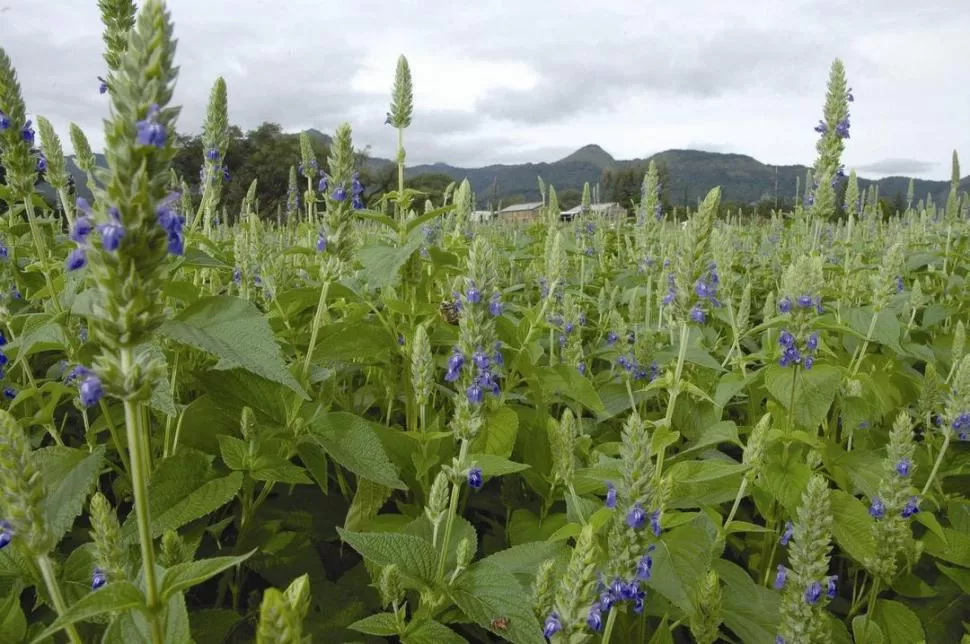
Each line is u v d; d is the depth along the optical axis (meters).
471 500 5.88
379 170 33.19
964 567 5.30
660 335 9.02
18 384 5.62
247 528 4.80
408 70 7.25
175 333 2.83
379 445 4.50
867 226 17.30
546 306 6.42
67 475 3.49
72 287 5.23
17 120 4.80
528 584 4.12
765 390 6.93
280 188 53.78
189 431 4.77
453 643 3.57
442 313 6.69
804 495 3.62
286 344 6.41
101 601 2.24
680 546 3.94
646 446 3.23
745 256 14.84
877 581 4.63
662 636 4.02
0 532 2.58
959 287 10.94
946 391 7.08
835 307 8.55
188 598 4.85
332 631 4.33
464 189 9.72
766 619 4.12
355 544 3.68
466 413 4.02
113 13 5.36
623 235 18.56
